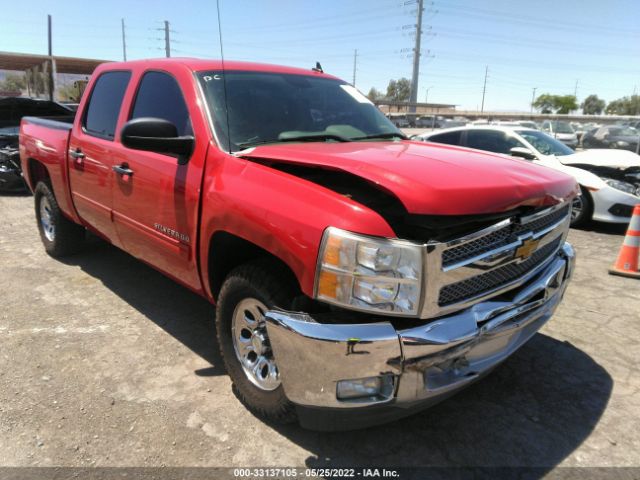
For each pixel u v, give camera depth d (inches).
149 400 114.6
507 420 110.5
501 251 91.0
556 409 114.7
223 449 99.5
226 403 114.0
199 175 112.7
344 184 94.3
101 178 152.6
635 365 134.0
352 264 81.6
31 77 1373.0
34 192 213.2
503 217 91.1
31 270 196.9
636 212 203.9
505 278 96.9
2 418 107.0
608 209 285.3
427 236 83.5
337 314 88.0
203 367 129.0
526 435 105.7
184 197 116.3
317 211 86.5
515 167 104.7
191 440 101.7
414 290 81.7
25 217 289.6
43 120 204.7
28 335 143.7
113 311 161.0
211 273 115.4
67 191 178.2
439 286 83.5
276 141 119.6
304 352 84.6
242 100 125.6
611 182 286.0
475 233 85.7
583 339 148.3
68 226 200.5
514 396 119.5
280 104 131.6
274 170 99.2
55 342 140.1
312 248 85.0
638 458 99.3
